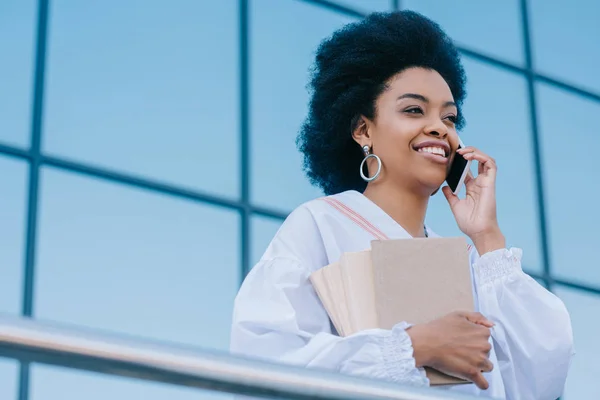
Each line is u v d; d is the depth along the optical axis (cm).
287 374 186
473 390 272
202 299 481
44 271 452
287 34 549
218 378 180
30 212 455
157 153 496
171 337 469
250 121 524
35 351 169
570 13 659
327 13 562
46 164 466
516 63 628
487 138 604
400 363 250
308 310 271
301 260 282
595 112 646
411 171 296
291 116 534
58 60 486
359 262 267
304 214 290
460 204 300
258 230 505
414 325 257
